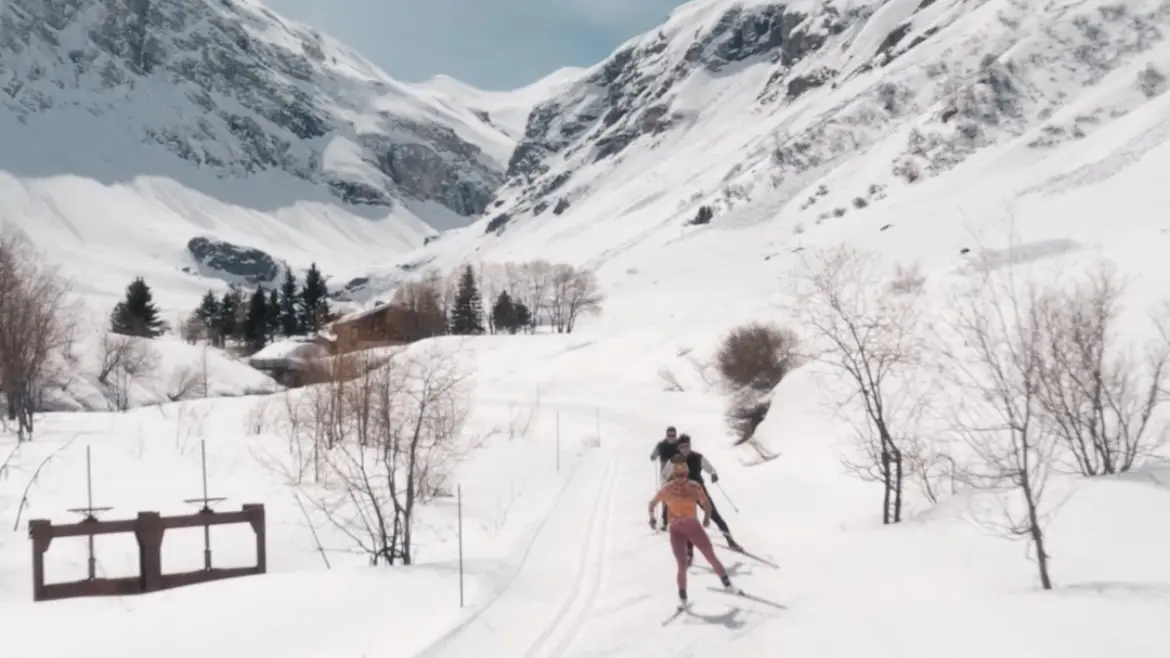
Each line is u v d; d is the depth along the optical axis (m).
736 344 40.12
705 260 133.62
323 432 23.67
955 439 15.70
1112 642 7.51
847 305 24.00
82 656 8.48
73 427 31.67
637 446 31.62
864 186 130.88
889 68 182.50
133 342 54.28
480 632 9.57
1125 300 21.53
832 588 10.70
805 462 20.72
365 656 8.60
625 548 13.84
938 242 72.69
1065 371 14.56
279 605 10.14
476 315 117.69
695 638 9.34
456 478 21.05
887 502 14.29
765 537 14.32
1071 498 11.93
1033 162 101.38
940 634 8.43
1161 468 12.80
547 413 46.38
